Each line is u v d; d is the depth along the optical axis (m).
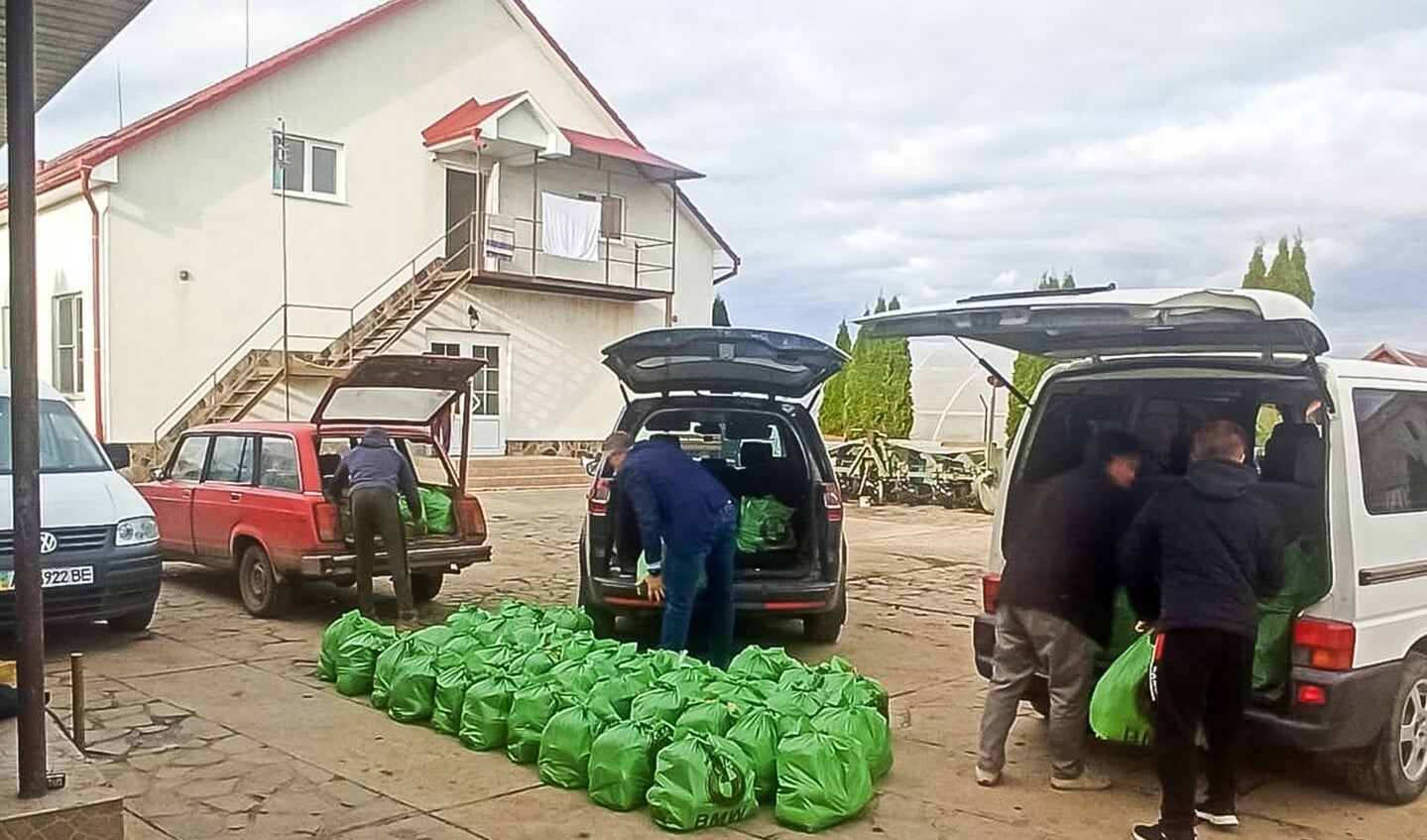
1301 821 4.98
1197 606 4.50
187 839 4.57
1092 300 5.00
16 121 3.71
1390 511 5.11
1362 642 4.83
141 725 6.05
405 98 20.78
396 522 8.55
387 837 4.62
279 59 18.91
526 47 22.84
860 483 20.98
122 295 17.38
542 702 5.50
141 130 17.42
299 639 8.25
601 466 7.73
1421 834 4.85
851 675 5.93
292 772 5.37
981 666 5.93
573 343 23.52
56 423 8.70
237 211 18.58
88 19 5.56
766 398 8.35
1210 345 5.26
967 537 15.60
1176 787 4.55
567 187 23.19
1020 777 5.53
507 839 4.63
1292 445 5.41
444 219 21.45
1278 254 22.88
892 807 5.09
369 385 8.79
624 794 4.92
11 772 4.05
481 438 22.02
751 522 8.03
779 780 4.88
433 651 6.44
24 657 3.79
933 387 25.09
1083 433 5.96
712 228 25.98
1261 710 4.91
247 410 18.08
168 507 9.99
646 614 7.41
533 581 11.03
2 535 7.26
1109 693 5.18
